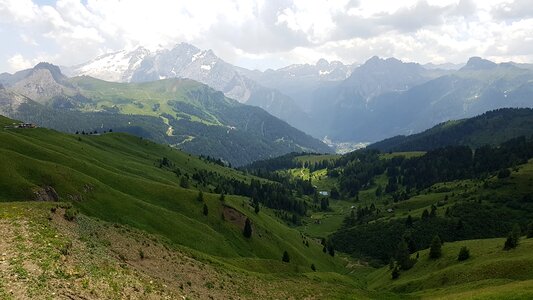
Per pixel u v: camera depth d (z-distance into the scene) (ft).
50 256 123.95
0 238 127.54
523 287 223.92
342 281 392.68
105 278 127.13
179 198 484.33
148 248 197.67
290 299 220.23
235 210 523.70
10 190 301.22
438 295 284.82
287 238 583.17
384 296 290.76
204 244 374.22
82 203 334.24
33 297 98.99
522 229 575.38
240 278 229.25
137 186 474.08
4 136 441.27
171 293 143.23
